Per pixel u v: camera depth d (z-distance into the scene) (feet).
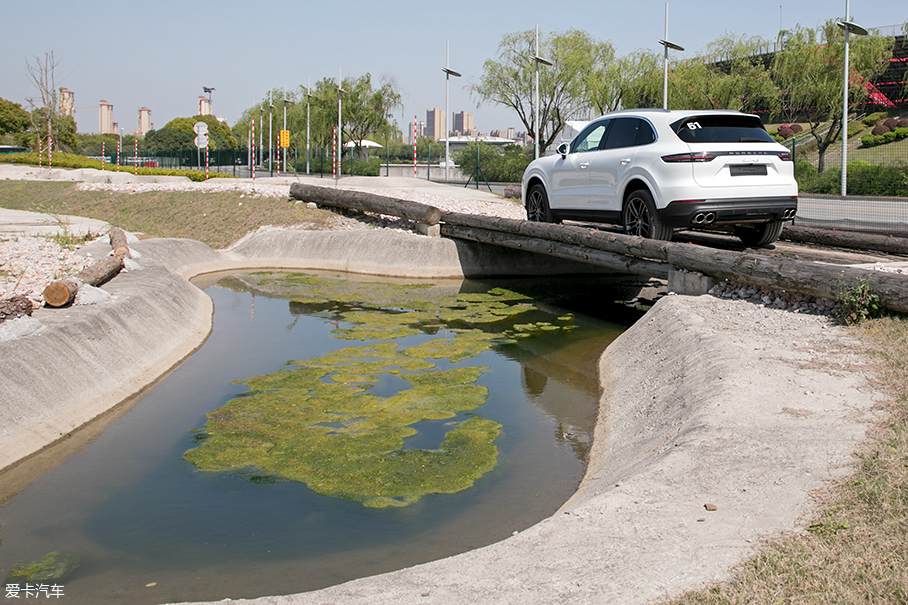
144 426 24.06
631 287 49.73
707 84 137.39
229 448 21.97
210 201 72.95
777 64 134.31
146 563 15.60
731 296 31.40
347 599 11.97
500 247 55.16
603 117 39.70
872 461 14.84
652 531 13.30
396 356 32.37
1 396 21.80
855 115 161.68
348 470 20.34
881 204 74.95
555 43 144.15
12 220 64.85
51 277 35.40
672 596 11.15
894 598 10.55
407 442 22.41
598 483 17.92
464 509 17.98
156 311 33.96
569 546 13.08
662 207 33.68
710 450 16.53
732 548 12.45
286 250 60.59
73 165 144.97
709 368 22.39
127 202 77.77
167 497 18.81
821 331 25.17
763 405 18.88
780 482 14.75
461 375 29.37
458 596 11.73
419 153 204.23
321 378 28.94
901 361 20.88
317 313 41.93
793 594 10.89
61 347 25.50
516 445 22.27
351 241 58.70
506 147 150.41
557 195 42.80
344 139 202.28
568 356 32.45
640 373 26.30
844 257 34.60
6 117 242.37
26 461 21.13
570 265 55.93
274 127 222.69
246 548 16.19
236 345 34.71
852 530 12.48
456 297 46.19
